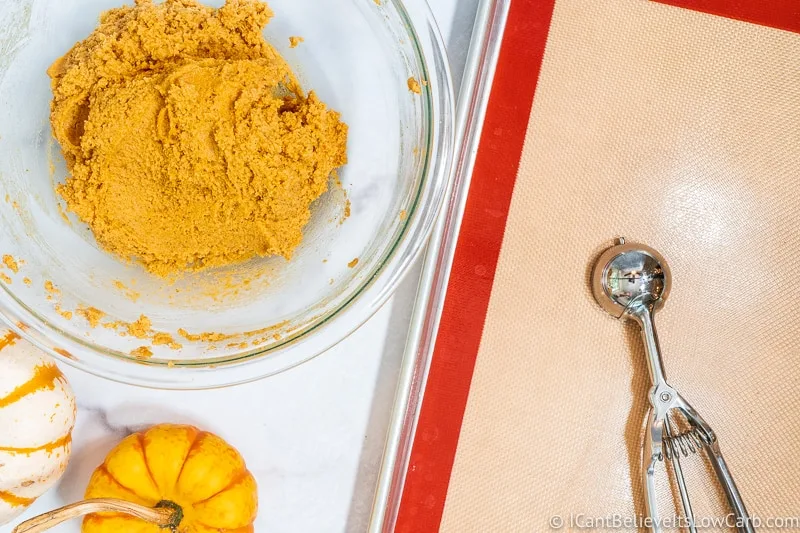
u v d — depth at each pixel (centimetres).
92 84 42
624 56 49
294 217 43
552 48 48
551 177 48
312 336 43
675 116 49
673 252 49
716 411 48
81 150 42
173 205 42
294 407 46
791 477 48
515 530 47
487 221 48
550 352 48
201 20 42
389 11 43
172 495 43
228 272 45
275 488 46
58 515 41
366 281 44
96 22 44
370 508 46
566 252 48
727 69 49
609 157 48
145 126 41
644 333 47
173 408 46
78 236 45
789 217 48
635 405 48
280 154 42
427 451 47
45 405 42
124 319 44
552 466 48
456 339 48
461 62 46
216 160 41
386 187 44
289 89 45
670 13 49
